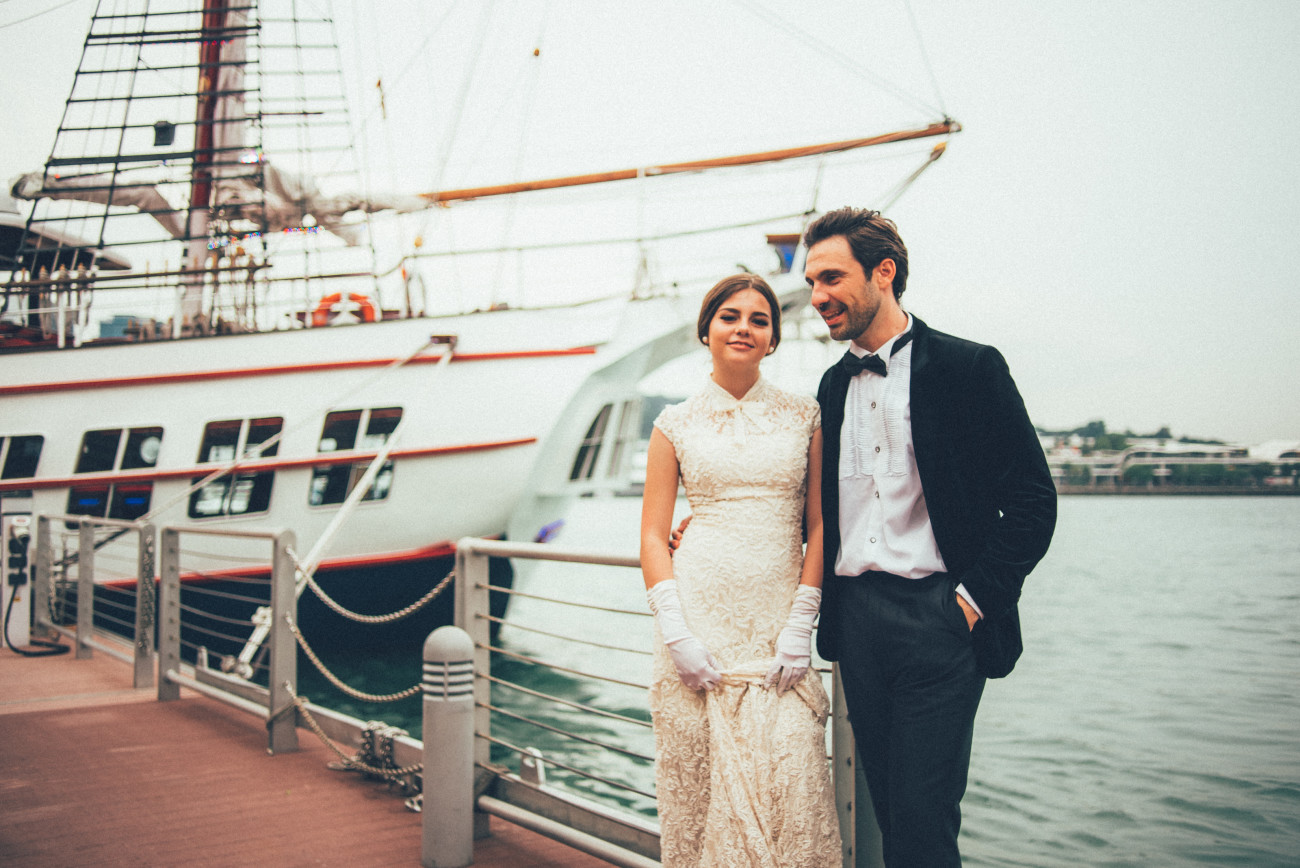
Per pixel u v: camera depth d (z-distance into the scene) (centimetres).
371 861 318
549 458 1143
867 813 223
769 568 203
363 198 1284
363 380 1091
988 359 182
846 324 195
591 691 997
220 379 1085
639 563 259
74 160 1312
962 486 183
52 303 1316
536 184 1242
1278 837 482
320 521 1078
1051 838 484
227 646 1109
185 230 1352
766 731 190
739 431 210
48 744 494
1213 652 1159
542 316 1147
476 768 348
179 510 1077
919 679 178
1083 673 1015
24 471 1069
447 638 315
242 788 408
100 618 1081
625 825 289
